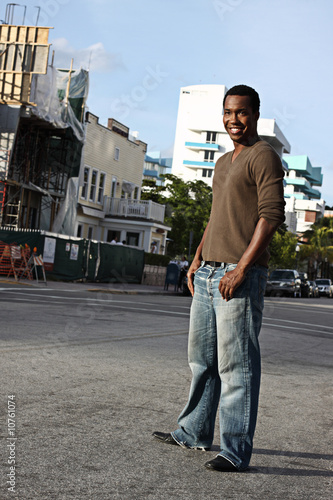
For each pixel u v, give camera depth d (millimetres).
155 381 5145
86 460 2922
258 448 3494
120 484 2635
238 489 2719
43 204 26312
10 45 22656
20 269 19016
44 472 2693
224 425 3049
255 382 3049
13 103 22484
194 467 2986
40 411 3783
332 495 2760
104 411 3947
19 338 6906
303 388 5621
